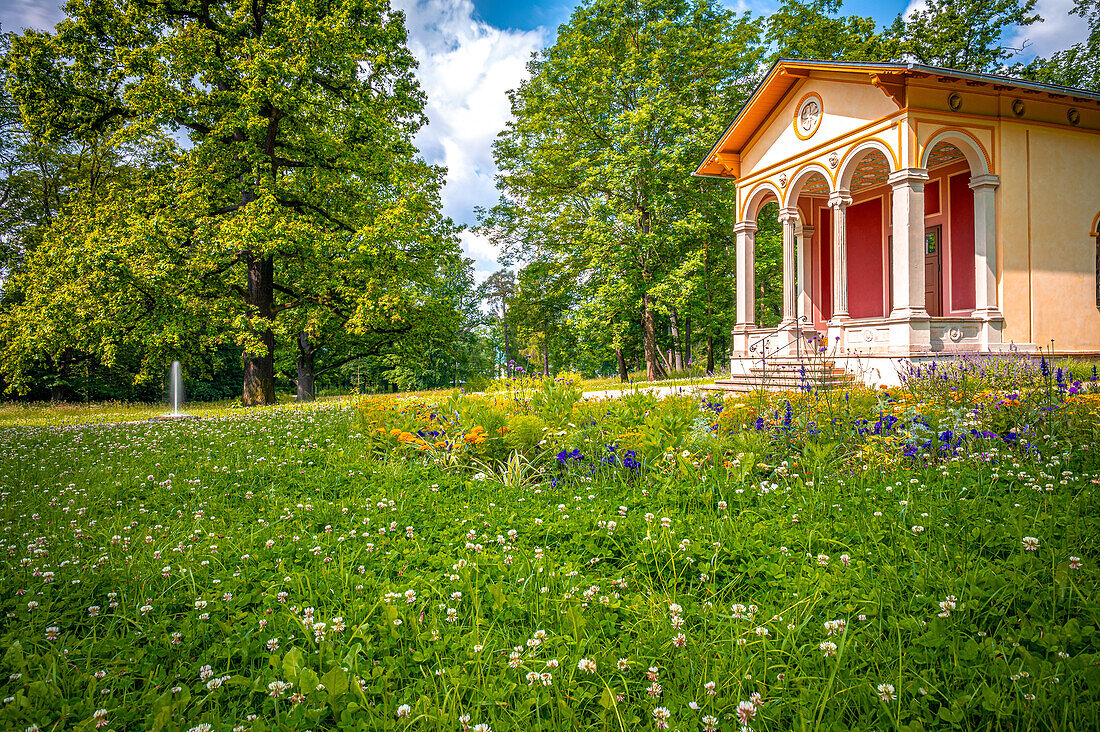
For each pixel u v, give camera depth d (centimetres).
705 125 2370
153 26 1967
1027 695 188
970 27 2545
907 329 1173
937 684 204
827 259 1788
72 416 1706
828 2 2552
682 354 3144
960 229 1492
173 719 200
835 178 1355
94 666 244
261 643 256
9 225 2772
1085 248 1344
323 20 1942
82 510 482
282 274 2309
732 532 355
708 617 259
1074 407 550
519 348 5884
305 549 373
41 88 1800
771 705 196
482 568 324
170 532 425
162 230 1781
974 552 311
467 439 612
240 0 1970
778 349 1423
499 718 200
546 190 2812
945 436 488
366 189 2217
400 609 276
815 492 423
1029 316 1278
